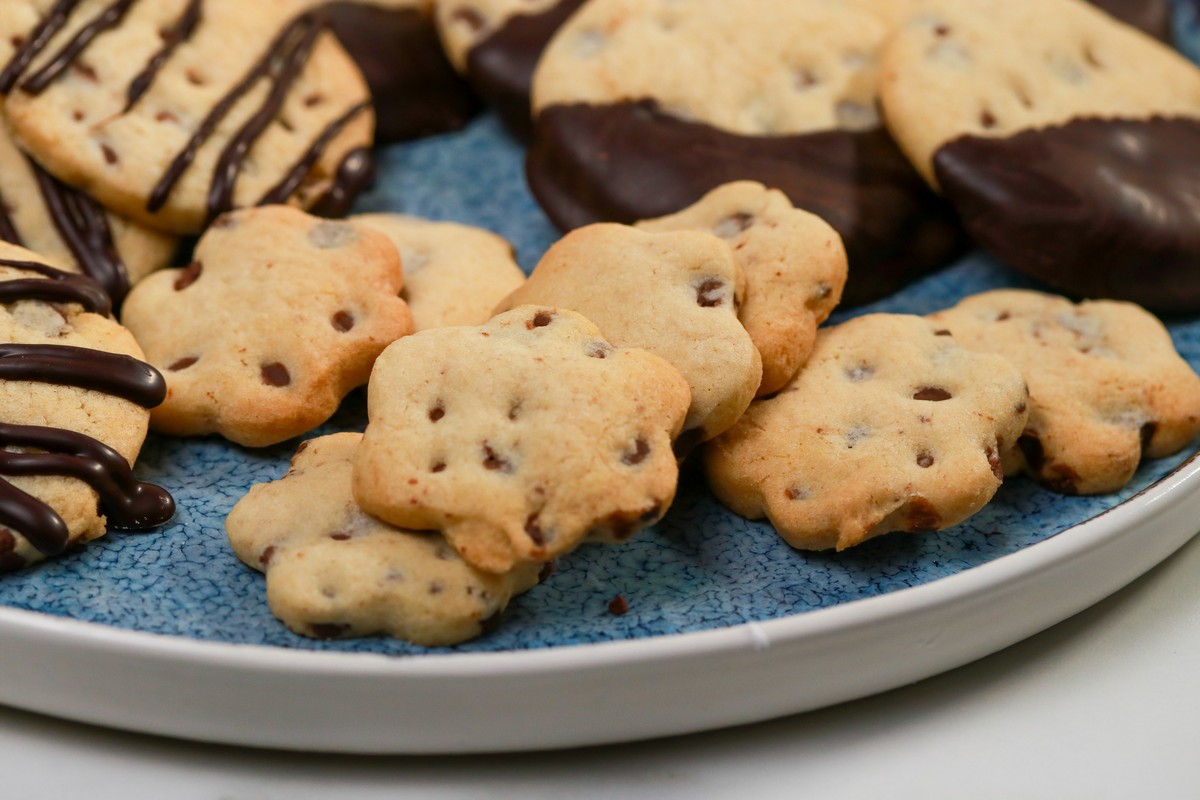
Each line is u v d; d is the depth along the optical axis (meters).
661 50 0.43
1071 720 0.36
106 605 0.35
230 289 0.39
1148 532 0.36
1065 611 0.36
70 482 0.36
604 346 0.36
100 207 0.40
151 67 0.41
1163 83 0.44
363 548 0.35
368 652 0.34
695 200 0.41
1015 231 0.41
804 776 0.35
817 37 0.44
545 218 0.43
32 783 0.35
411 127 0.45
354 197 0.43
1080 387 0.38
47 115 0.40
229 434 0.38
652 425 0.35
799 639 0.34
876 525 0.36
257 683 0.34
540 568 0.35
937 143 0.41
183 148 0.41
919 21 0.43
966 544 0.37
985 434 0.36
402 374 0.35
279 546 0.35
